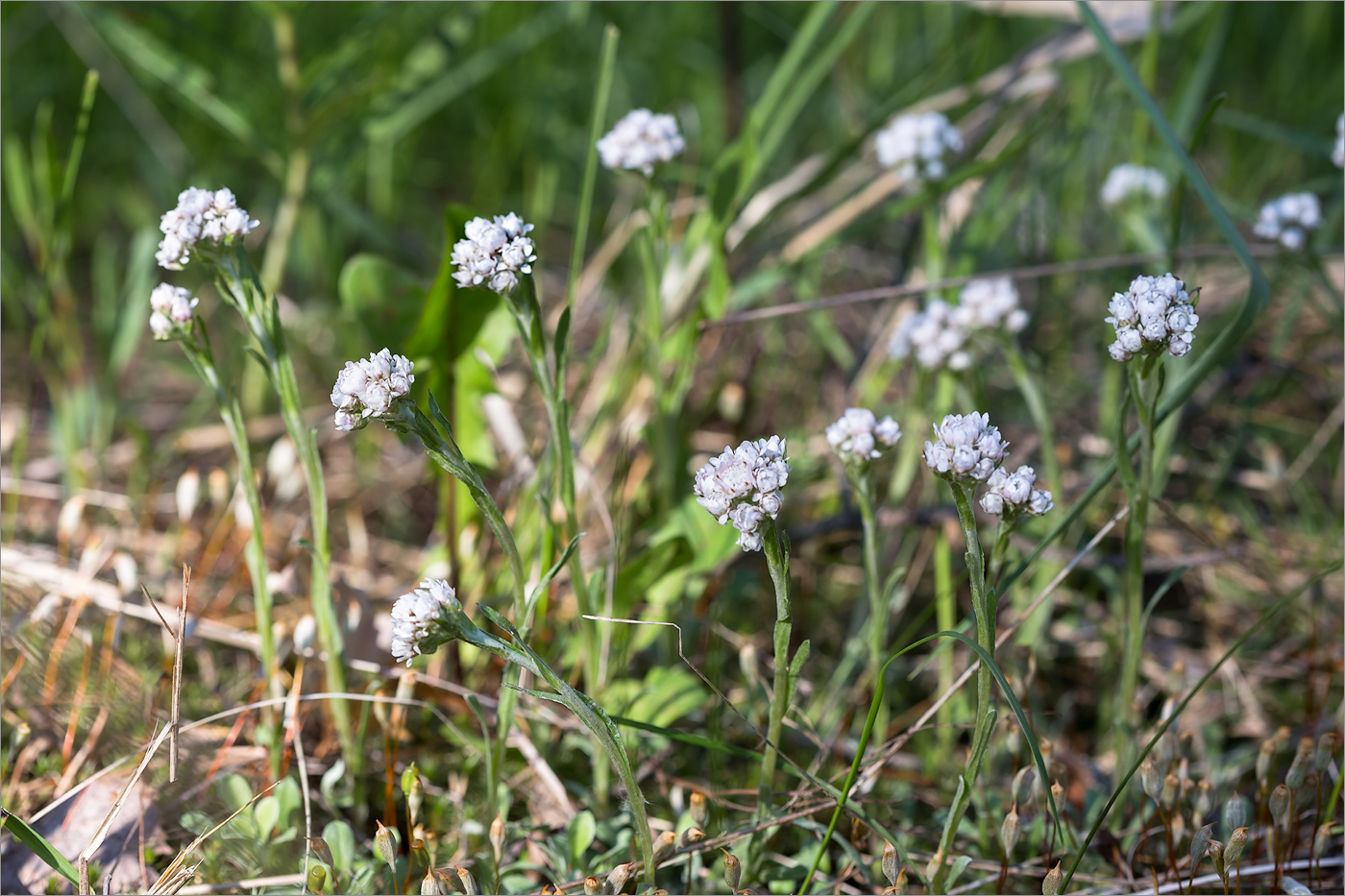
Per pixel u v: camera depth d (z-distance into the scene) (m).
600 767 0.60
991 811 0.61
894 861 0.54
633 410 0.73
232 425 0.57
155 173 1.14
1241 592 0.71
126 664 0.63
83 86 1.16
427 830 0.58
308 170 0.83
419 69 0.87
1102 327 0.87
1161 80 1.15
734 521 0.52
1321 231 0.75
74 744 0.60
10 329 0.98
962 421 0.52
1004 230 0.88
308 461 0.57
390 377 0.52
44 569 0.64
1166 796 0.56
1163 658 0.70
